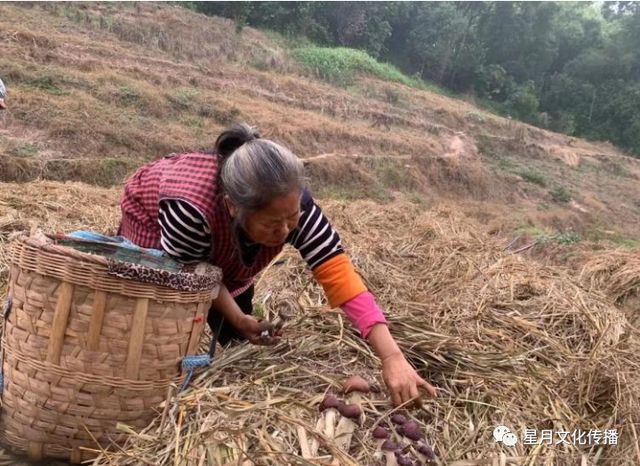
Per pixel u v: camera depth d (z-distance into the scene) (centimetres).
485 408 237
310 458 182
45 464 204
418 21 3428
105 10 1795
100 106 1190
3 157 897
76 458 203
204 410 202
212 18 2131
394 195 1452
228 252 214
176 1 2162
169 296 195
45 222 450
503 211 1551
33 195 548
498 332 315
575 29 4228
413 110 2292
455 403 239
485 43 3828
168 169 209
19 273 197
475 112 2597
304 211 211
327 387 231
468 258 455
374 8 3061
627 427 234
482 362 267
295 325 278
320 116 1734
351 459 185
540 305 364
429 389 215
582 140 3297
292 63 2148
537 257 685
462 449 212
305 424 195
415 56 3416
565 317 348
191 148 1170
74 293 189
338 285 217
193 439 187
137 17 1839
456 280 409
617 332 334
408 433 204
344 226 577
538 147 2459
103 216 496
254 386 221
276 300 321
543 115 3478
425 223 618
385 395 232
